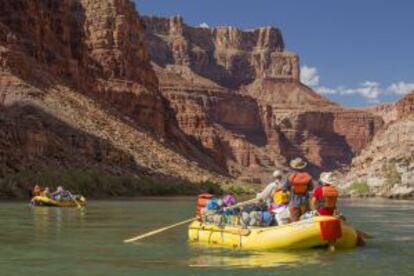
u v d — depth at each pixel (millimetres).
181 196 88625
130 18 150750
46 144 81312
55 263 20031
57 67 114938
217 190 103312
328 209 22672
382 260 20609
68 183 71688
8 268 19125
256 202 24203
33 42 110875
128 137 111875
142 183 87375
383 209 55938
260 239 22500
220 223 24828
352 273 18516
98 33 142750
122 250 22844
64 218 38312
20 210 45812
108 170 88688
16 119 83250
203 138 198500
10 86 92875
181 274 18281
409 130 104375
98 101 122875
